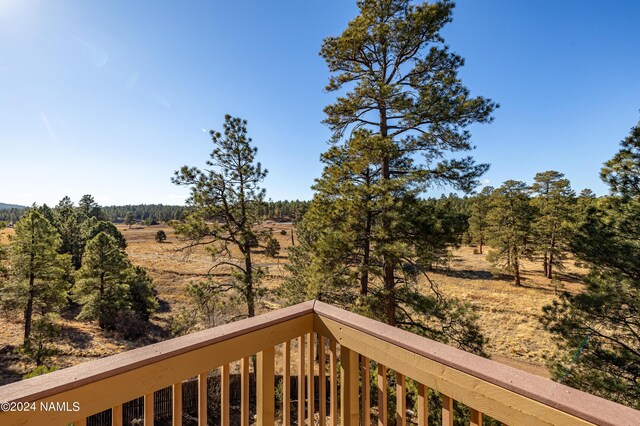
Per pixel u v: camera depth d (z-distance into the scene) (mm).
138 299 16109
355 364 1379
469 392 979
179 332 10008
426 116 6121
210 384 7129
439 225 5762
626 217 5812
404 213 6070
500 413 903
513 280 22438
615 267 5906
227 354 1233
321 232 7449
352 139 6559
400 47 6652
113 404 948
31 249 12438
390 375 4391
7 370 9781
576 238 6465
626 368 5312
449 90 6090
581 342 5723
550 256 22219
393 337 1205
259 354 1351
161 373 1055
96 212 42156
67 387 870
